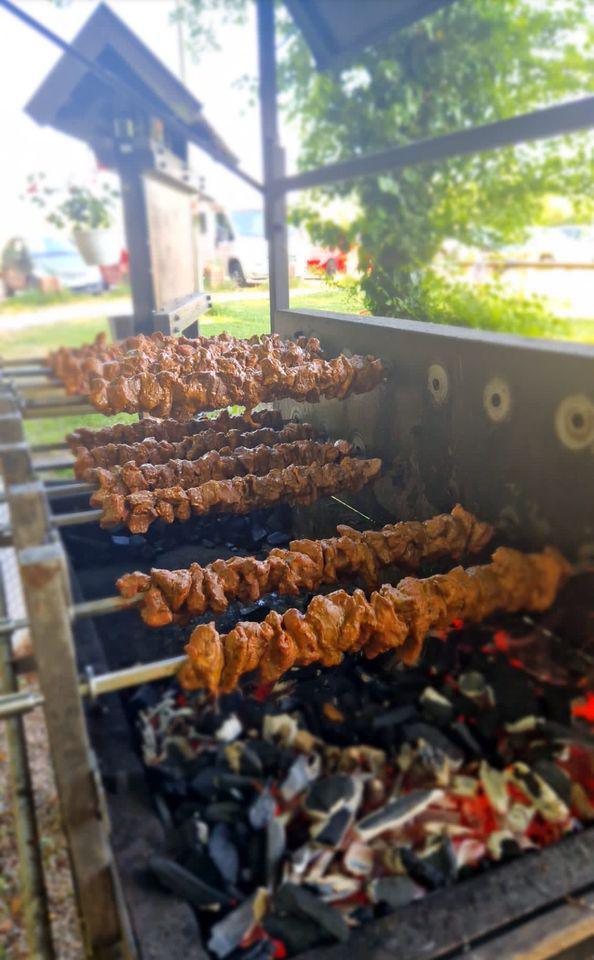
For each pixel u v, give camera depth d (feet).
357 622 4.47
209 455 7.08
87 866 3.49
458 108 18.70
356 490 6.90
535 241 20.43
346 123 18.07
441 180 18.53
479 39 18.04
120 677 3.79
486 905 3.48
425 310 9.36
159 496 6.15
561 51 18.51
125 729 4.63
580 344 5.08
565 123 5.37
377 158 7.59
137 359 6.35
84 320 6.95
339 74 17.19
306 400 6.90
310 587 5.40
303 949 3.59
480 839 4.52
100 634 5.99
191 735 5.13
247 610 6.19
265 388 6.53
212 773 4.86
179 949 3.23
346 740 5.27
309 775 4.99
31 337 6.72
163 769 4.80
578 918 3.42
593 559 4.66
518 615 5.37
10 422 3.99
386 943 3.30
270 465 7.23
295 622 4.39
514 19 17.90
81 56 6.26
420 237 18.56
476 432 5.71
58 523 5.84
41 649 3.04
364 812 4.75
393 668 5.90
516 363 5.12
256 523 8.18
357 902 4.04
